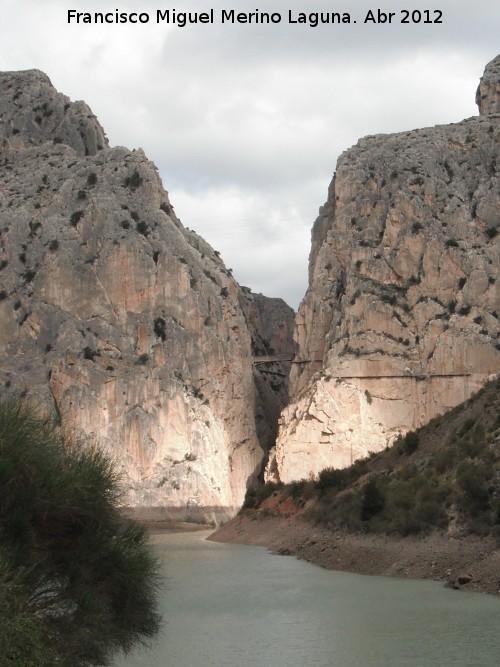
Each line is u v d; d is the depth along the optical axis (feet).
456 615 162.40
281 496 365.20
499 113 618.44
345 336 553.23
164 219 618.44
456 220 569.23
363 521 253.44
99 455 109.70
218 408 591.78
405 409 534.78
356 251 574.56
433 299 552.82
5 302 597.11
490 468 223.30
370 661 136.46
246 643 151.43
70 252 602.03
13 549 98.43
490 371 526.16
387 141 612.70
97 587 105.81
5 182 652.89
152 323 587.68
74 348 577.84
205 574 235.81
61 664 96.32
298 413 533.96
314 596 191.31
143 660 141.28
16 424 104.94
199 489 554.05
